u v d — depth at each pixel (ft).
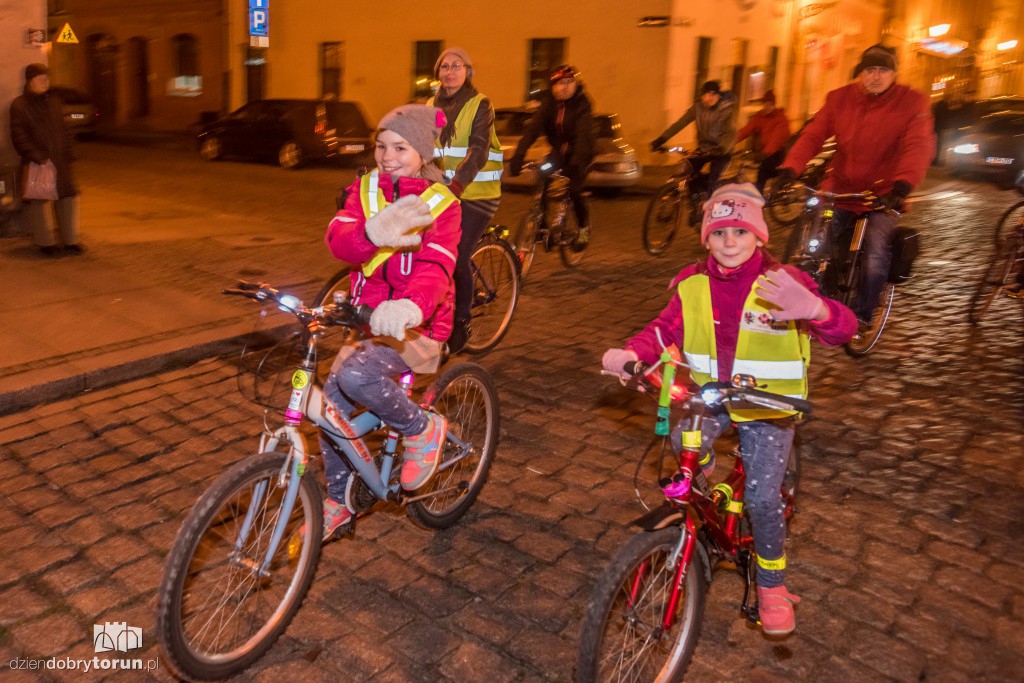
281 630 9.85
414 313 8.82
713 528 9.07
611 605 8.03
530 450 14.98
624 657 9.42
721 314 8.87
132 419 15.52
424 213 8.87
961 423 16.49
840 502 13.39
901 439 15.72
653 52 59.67
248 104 58.34
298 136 55.21
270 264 26.76
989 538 12.49
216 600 10.14
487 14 66.80
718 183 32.83
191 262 26.53
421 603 10.79
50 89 25.53
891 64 17.90
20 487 13.01
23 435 14.71
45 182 25.36
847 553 12.00
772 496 9.08
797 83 80.12
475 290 19.25
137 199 40.40
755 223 8.41
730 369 9.03
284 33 78.48
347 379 9.73
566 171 26.96
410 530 12.40
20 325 19.29
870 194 18.13
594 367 19.20
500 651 9.97
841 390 18.15
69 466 13.74
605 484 13.91
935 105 73.00
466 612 10.65
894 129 18.15
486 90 68.33
